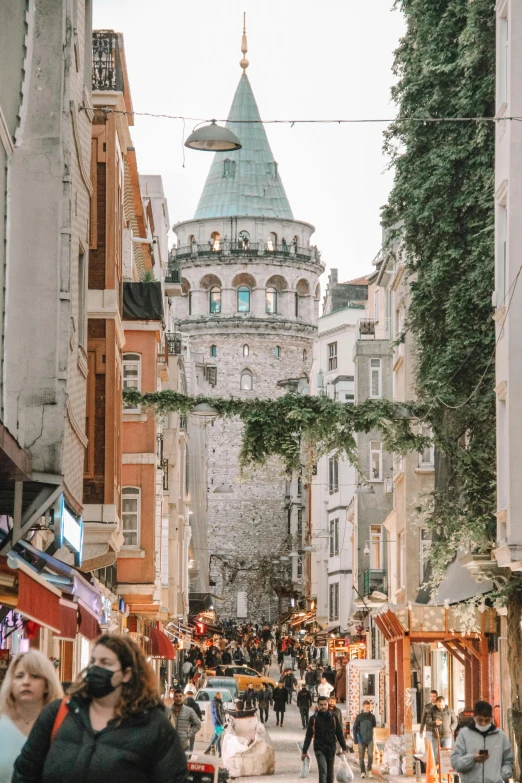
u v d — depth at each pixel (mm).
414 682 54250
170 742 8758
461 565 39375
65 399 23141
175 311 158000
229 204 157625
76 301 25484
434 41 36094
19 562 17250
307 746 32000
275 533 149750
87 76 28219
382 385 73312
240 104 161875
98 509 33344
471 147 34906
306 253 158000
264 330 154875
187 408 35312
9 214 23312
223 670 86562
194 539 114750
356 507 75000
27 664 10883
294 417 34688
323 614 103062
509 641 32781
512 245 31203
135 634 55031
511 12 31297
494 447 35062
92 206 33969
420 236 37219
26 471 19422
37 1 24016
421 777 36281
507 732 35469
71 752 8594
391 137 37156
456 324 35250
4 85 22391
